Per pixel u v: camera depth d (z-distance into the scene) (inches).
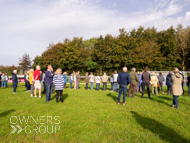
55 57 1631.4
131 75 339.9
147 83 328.5
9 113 201.8
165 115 200.7
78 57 1481.3
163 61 1279.5
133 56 1222.9
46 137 132.0
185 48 1320.1
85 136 132.7
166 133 143.3
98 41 1488.7
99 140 126.0
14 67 1658.5
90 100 303.4
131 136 135.3
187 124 167.8
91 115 198.4
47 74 278.5
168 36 1357.0
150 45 1274.6
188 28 1332.4
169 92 432.8
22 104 256.1
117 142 122.6
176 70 243.1
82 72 1556.3
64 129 149.4
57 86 270.5
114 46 1380.4
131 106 252.2
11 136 131.9
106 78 529.7
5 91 460.4
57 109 224.5
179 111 222.8
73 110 219.6
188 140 129.2
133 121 175.3
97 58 1473.9
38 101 285.0
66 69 1627.7
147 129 151.6
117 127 156.1
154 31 1557.6
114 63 1360.7
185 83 772.0
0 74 604.4
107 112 212.1
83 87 641.0
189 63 1365.7
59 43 1718.8
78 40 1617.9
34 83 341.1
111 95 380.2
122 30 1505.9
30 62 1658.5
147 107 246.4
